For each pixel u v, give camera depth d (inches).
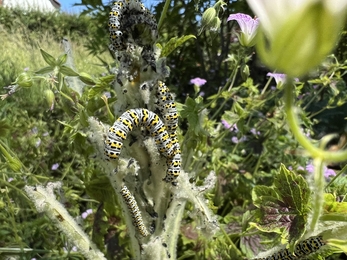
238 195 8.5
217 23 5.0
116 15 4.2
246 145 9.6
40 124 9.3
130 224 4.9
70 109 5.7
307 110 14.1
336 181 5.6
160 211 5.0
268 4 1.8
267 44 1.9
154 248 4.8
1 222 7.3
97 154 4.8
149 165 4.7
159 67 4.5
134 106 4.6
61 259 6.2
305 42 1.8
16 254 6.4
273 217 4.1
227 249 6.4
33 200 4.7
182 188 4.9
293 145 9.5
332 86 8.7
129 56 4.3
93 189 5.9
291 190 4.0
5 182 5.9
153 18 4.3
